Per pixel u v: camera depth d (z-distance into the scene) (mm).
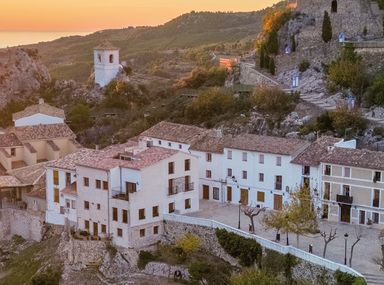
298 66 161625
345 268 84875
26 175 131875
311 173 110438
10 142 145500
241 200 119500
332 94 145000
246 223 107625
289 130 134625
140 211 106000
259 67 172625
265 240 95812
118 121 181125
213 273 96750
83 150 125375
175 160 110938
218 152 121438
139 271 103688
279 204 114750
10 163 144375
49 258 111312
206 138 127000
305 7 170750
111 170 107188
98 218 109812
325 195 108750
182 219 107000
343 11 163125
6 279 111812
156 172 107688
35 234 122000
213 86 182500
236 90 161125
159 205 108625
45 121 162500
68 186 116500
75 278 105000
